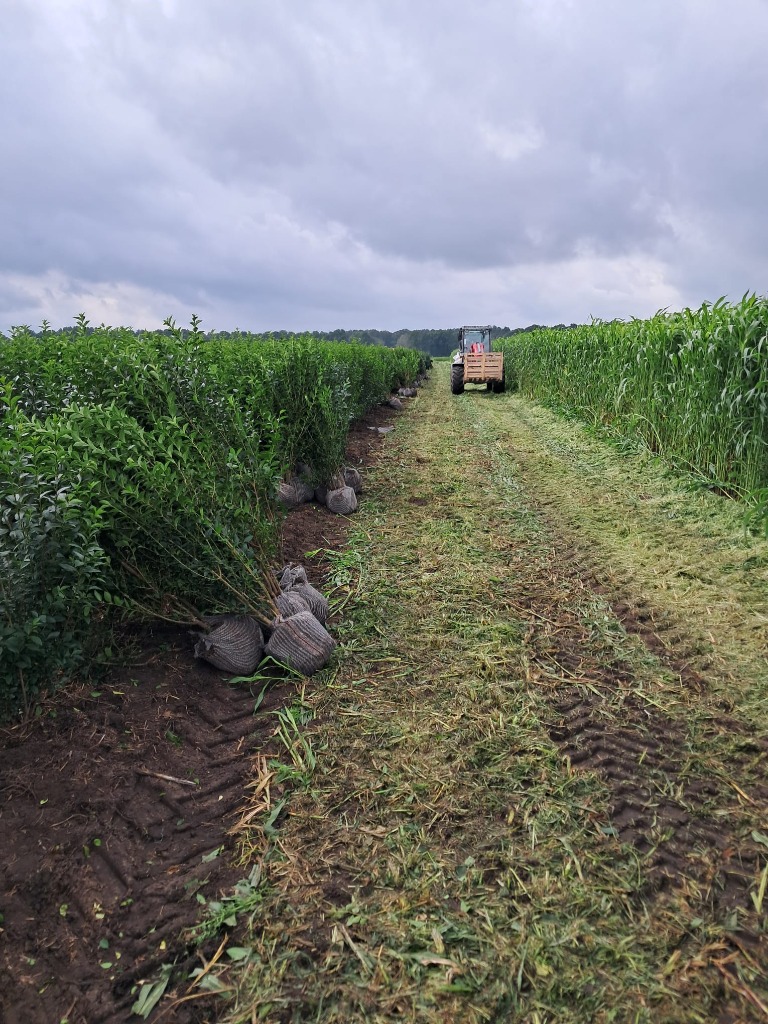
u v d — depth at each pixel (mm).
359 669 4039
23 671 3266
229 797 2992
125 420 3904
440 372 43594
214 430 4879
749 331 6402
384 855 2619
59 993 2111
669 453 8461
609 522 6633
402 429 13594
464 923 2303
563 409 13555
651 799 2873
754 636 4238
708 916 2309
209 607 4234
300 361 7699
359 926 2316
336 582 5277
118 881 2549
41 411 4730
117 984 2148
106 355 5273
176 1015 2047
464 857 2590
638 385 9859
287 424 7461
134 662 4004
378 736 3369
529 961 2152
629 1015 1977
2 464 3035
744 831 2686
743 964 2137
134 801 2941
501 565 5637
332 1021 2006
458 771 3078
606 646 4223
